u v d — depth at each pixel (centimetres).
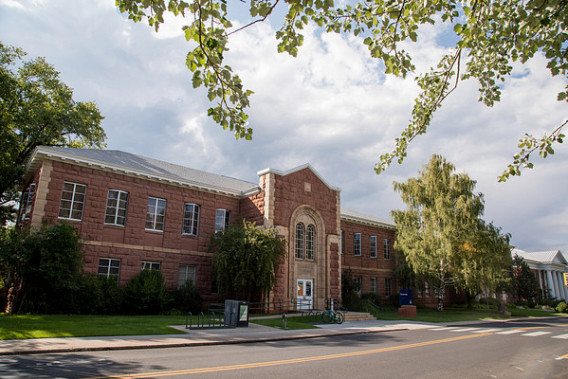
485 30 579
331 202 3025
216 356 1032
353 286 3284
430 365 1009
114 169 2269
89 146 3559
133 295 2100
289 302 2538
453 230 3019
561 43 493
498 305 3909
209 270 2592
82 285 1908
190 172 2961
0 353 948
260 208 2630
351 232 3734
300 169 2836
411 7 519
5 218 3019
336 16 564
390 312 3250
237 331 1589
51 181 2053
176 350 1129
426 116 733
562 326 2555
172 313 2162
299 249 2734
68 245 1866
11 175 2602
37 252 1819
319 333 1652
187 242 2531
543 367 1030
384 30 540
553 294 6556
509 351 1323
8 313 1773
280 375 805
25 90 3095
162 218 2461
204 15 408
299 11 475
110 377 732
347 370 893
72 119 3130
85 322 1538
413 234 3303
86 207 2150
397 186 3509
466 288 3234
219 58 423
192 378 745
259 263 2198
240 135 471
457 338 1689
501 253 3022
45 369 796
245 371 833
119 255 2223
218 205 2731
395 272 3906
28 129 2997
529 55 528
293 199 2739
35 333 1230
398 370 920
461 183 3222
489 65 620
